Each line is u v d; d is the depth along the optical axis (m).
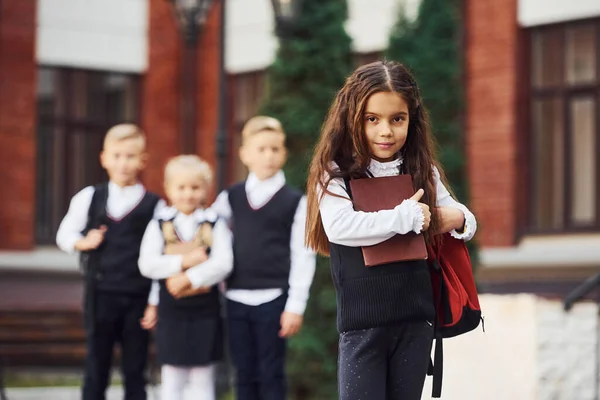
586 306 10.61
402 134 5.25
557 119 19.36
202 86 23.97
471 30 20.33
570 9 19.02
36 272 22.22
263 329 8.98
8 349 17.08
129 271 9.24
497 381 10.35
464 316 5.49
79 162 23.22
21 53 22.50
